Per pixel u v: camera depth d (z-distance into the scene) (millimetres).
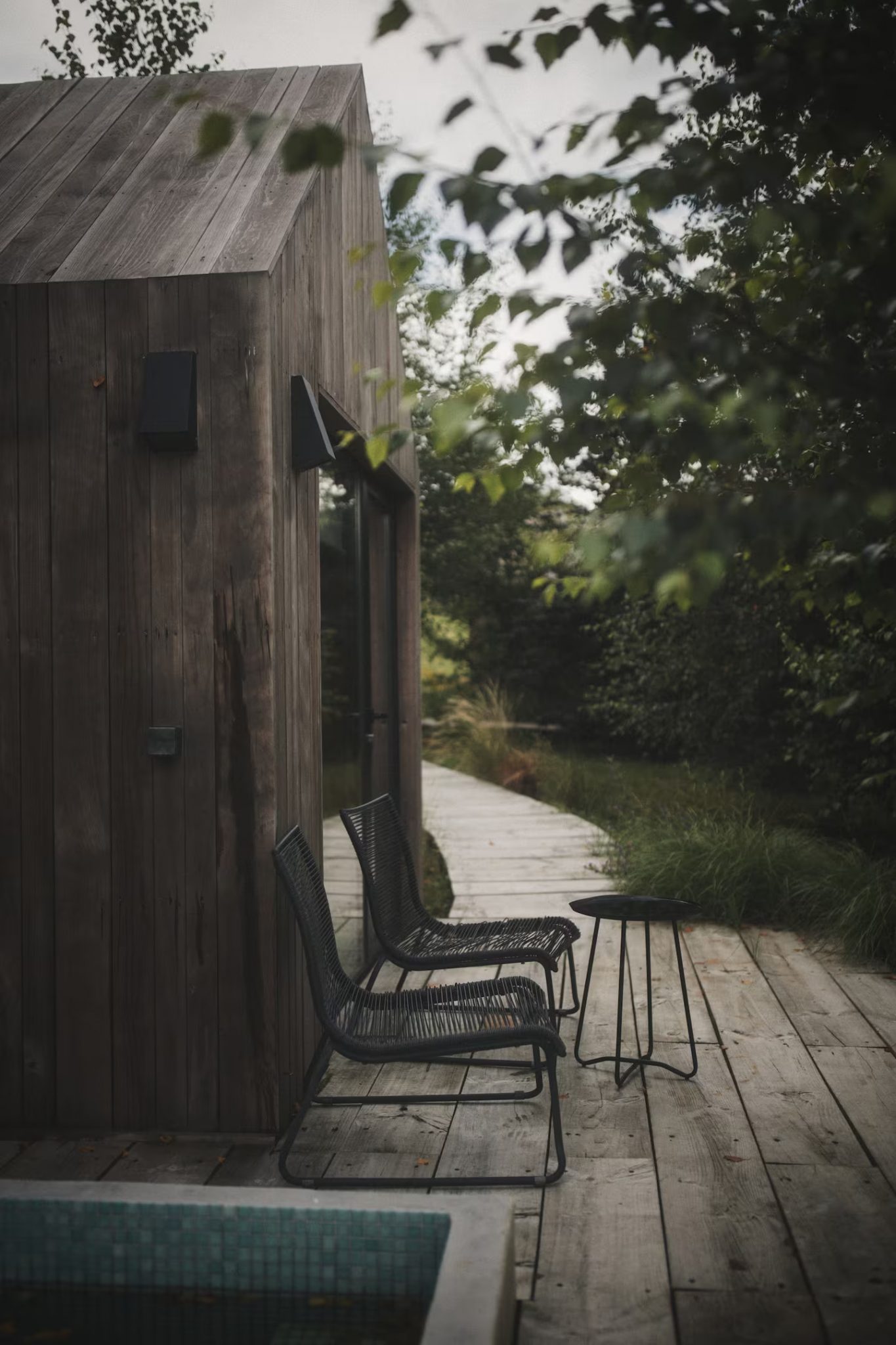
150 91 4516
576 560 2031
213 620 3266
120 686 3301
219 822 3268
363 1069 3885
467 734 15352
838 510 1712
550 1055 2941
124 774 3303
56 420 3303
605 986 4871
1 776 3344
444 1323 1737
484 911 6344
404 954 3773
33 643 3328
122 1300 2148
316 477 3896
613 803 10609
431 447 13719
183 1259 2154
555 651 16062
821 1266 2498
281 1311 2086
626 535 1695
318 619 3910
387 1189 2914
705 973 5039
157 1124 3293
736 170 1931
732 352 1937
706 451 1995
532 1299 2369
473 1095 3545
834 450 2340
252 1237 2139
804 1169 3008
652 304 1990
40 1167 3068
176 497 3270
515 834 9078
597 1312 2314
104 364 3281
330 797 4434
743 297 2354
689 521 1715
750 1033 4188
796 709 8359
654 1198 2844
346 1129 3340
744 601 9047
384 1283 2107
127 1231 2160
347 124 4414
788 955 5336
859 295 2133
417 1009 3180
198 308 3240
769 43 1995
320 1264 2123
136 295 3262
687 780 10492
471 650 17078
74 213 3666
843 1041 4082
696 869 6227
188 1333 2023
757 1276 2455
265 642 3246
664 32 1942
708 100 1929
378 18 1811
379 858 4016
